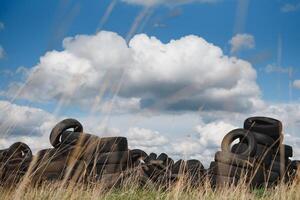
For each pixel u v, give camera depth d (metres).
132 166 13.66
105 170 12.87
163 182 12.70
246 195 10.32
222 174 13.99
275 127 15.24
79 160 11.49
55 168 11.50
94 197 9.13
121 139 13.37
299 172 11.12
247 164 14.05
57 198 8.26
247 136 14.80
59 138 13.02
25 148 13.28
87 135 9.77
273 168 15.03
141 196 11.02
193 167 13.97
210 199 10.17
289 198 9.96
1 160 12.26
